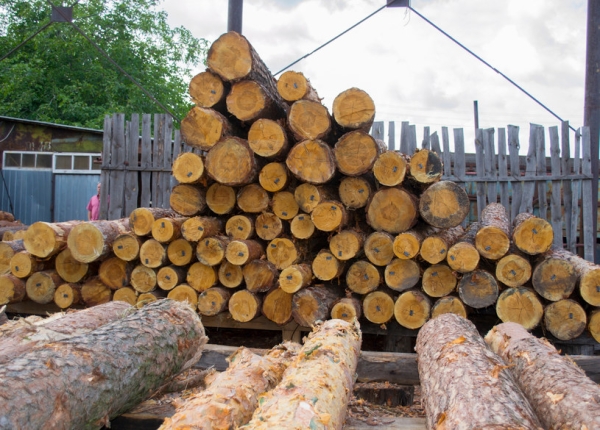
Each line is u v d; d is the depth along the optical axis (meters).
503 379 2.52
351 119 4.84
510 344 3.46
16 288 5.30
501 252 4.71
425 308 4.84
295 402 2.25
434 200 4.76
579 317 4.61
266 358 3.40
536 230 4.71
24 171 12.96
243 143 4.97
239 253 4.96
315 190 4.93
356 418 3.19
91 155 12.97
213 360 4.21
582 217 7.28
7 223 9.58
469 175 7.61
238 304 5.08
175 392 3.82
